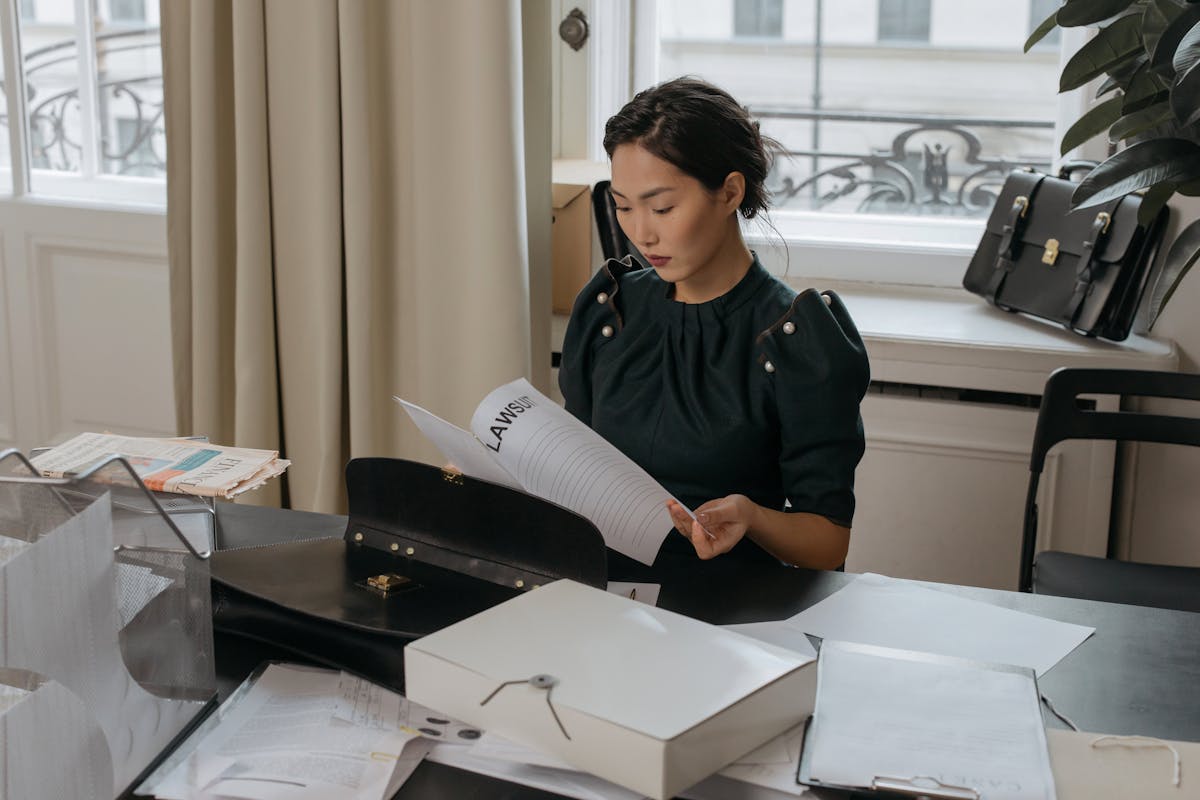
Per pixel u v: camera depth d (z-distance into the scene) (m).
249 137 2.21
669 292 1.41
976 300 2.38
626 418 1.41
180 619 0.88
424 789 0.82
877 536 2.27
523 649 0.86
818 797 0.81
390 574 1.09
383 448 2.38
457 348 2.26
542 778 0.83
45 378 2.82
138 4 2.61
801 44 2.48
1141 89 1.62
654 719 0.77
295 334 2.33
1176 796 0.80
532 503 1.06
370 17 2.17
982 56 2.38
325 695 0.94
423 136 2.17
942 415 2.18
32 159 2.79
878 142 2.48
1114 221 2.05
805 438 1.32
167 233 2.37
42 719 0.74
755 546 1.39
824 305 1.33
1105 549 2.17
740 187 1.28
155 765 0.84
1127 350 2.06
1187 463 2.16
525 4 2.20
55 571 0.76
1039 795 0.79
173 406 2.72
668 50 2.57
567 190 2.33
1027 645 1.05
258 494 2.35
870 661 0.97
